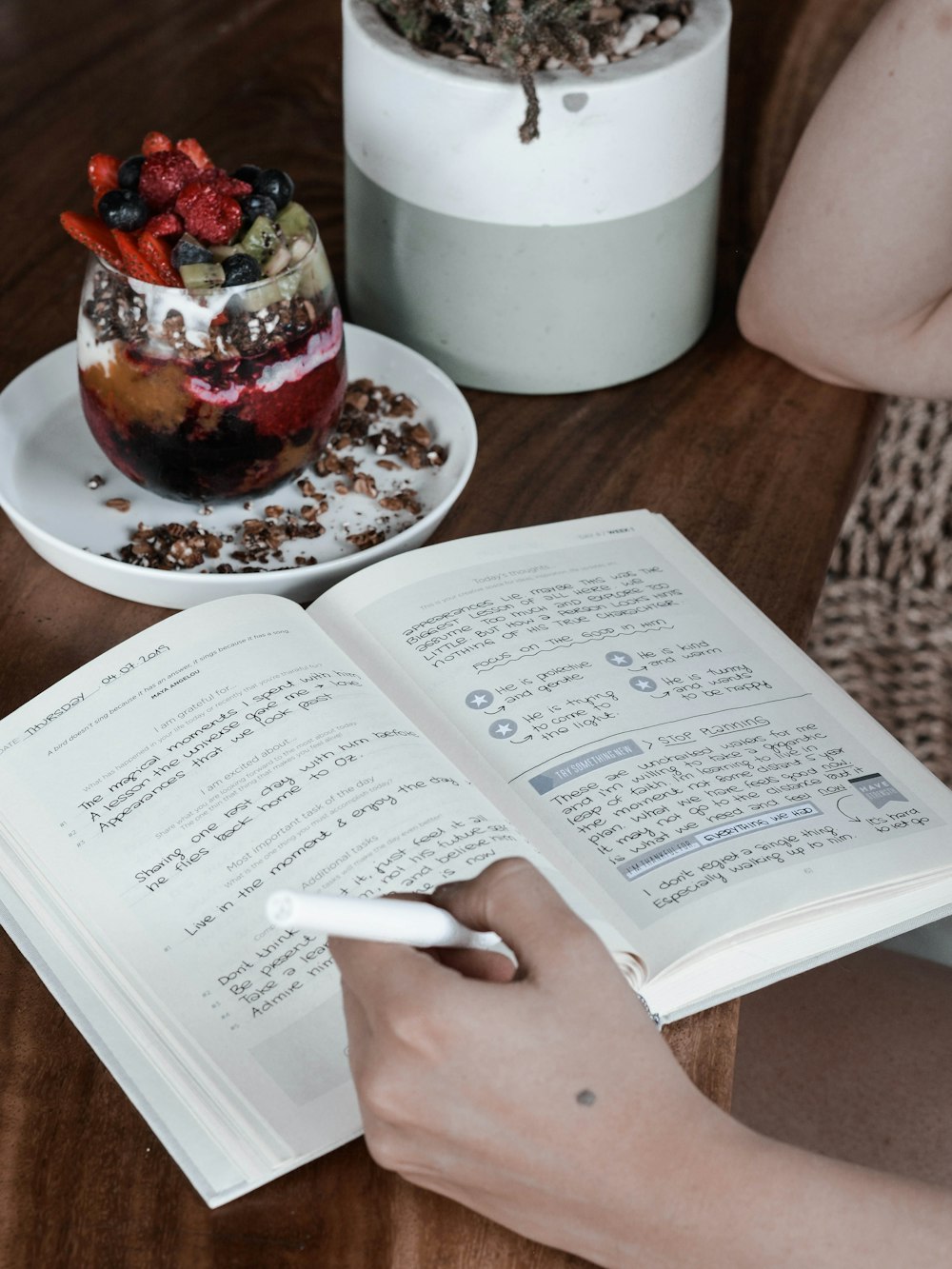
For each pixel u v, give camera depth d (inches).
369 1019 16.0
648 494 29.0
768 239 31.2
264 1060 17.8
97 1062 18.4
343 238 35.4
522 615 24.6
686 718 22.8
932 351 29.7
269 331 24.4
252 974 18.7
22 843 20.4
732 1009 19.5
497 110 27.2
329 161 38.2
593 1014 16.1
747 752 22.2
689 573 26.6
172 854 20.0
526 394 31.7
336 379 26.5
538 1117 15.5
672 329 31.9
